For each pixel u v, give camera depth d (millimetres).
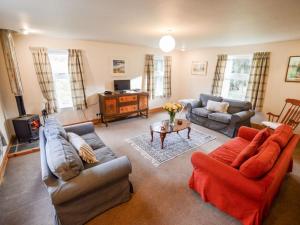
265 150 1636
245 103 4121
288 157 1789
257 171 1428
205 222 1716
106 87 4797
